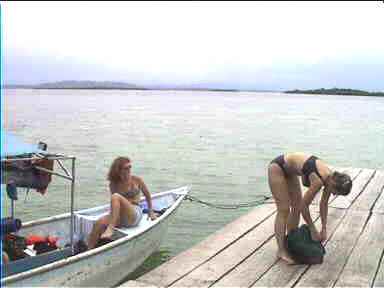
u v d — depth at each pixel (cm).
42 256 479
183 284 438
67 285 477
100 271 523
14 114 5059
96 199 1190
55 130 3008
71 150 2072
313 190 462
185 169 1653
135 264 608
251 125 3825
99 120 4125
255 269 475
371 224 631
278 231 495
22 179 431
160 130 3166
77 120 4081
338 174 448
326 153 2194
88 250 533
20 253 489
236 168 1691
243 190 1329
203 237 875
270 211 699
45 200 1164
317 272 466
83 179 1423
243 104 11206
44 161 441
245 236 579
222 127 3541
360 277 453
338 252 522
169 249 795
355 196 797
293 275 459
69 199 1182
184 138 2670
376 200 771
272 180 484
